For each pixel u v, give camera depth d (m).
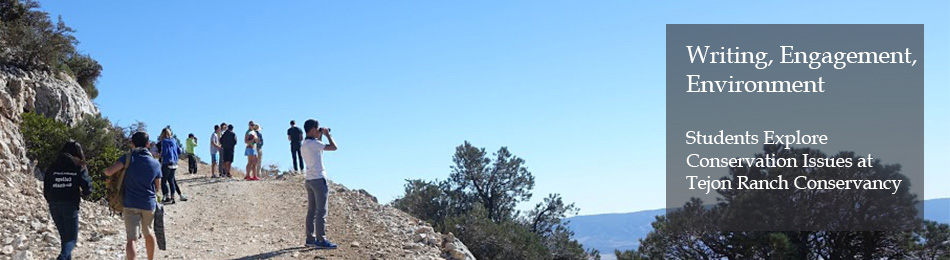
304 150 10.30
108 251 9.68
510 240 25.66
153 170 8.32
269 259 9.48
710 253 27.97
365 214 14.94
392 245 11.20
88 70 29.31
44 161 16.59
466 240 25.16
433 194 37.94
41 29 22.28
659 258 28.91
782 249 24.44
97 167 15.62
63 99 21.08
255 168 21.61
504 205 40.44
